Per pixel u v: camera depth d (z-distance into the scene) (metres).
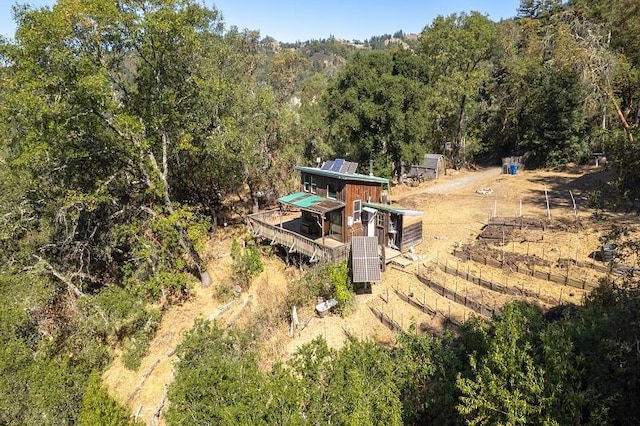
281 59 51.84
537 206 29.80
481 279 19.80
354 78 39.09
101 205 24.22
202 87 22.84
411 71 39.81
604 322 8.92
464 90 44.00
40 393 13.52
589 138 40.44
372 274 20.33
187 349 13.14
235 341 14.58
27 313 17.77
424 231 27.47
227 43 31.72
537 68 45.03
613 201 10.88
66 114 17.78
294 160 35.81
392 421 8.99
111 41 18.44
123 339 20.95
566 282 18.30
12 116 17.97
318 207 23.69
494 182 40.16
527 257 20.83
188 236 21.89
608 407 7.30
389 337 17.56
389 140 39.09
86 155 20.19
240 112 28.31
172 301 23.72
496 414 8.06
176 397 9.62
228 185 32.38
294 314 19.33
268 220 32.12
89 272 23.72
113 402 12.34
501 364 8.25
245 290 23.97
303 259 25.17
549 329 9.13
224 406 8.90
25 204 21.95
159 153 24.20
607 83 30.61
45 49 16.89
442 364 10.74
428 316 18.22
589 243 21.56
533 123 44.06
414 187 41.59
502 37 56.50
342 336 18.22
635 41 31.84
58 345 19.16
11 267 20.30
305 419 8.62
